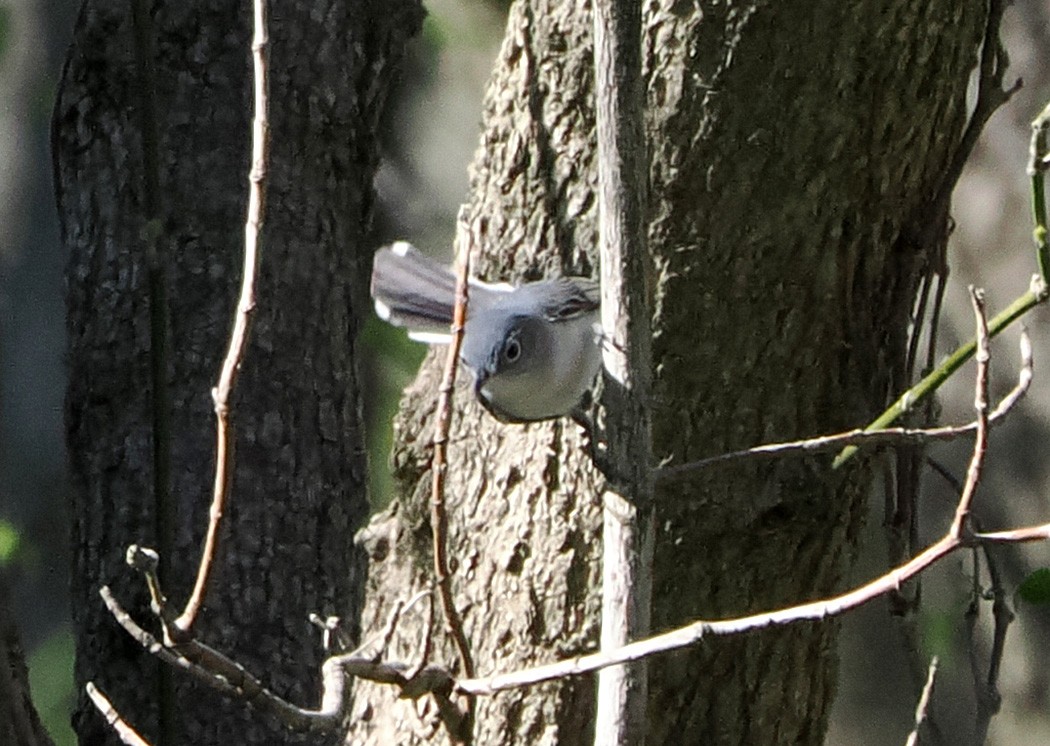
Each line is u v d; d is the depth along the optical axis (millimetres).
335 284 3254
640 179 2988
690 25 3133
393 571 3203
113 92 3240
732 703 3166
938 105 3141
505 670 3164
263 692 2945
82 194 3240
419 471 3193
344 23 3266
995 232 3885
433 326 3086
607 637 2988
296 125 3252
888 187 3146
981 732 3125
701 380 3148
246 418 3225
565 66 3166
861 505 3174
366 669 2971
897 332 3164
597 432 3139
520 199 3172
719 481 3150
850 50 3129
